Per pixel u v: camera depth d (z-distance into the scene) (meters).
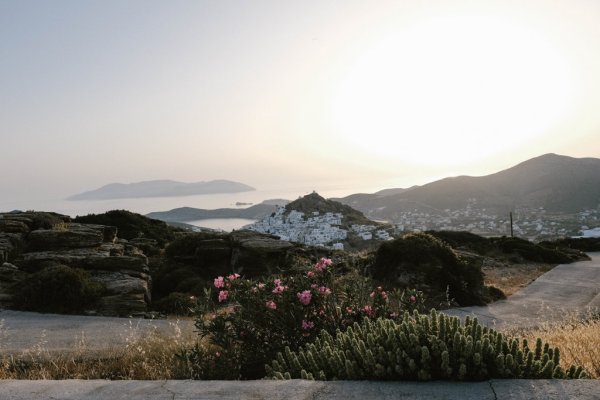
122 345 10.01
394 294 8.33
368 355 4.40
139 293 16.48
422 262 19.38
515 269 30.23
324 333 6.03
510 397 3.58
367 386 4.00
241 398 3.80
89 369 8.56
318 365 4.95
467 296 18.22
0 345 10.26
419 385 4.00
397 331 4.89
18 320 13.45
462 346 4.21
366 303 8.10
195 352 7.71
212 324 7.75
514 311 16.55
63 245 20.81
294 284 7.95
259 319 7.73
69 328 12.36
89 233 21.77
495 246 37.09
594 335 7.87
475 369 4.11
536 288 22.19
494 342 4.46
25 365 8.79
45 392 4.13
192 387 4.11
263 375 7.38
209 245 25.20
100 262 18.66
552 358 4.57
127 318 14.10
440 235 38.97
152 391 4.05
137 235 32.81
